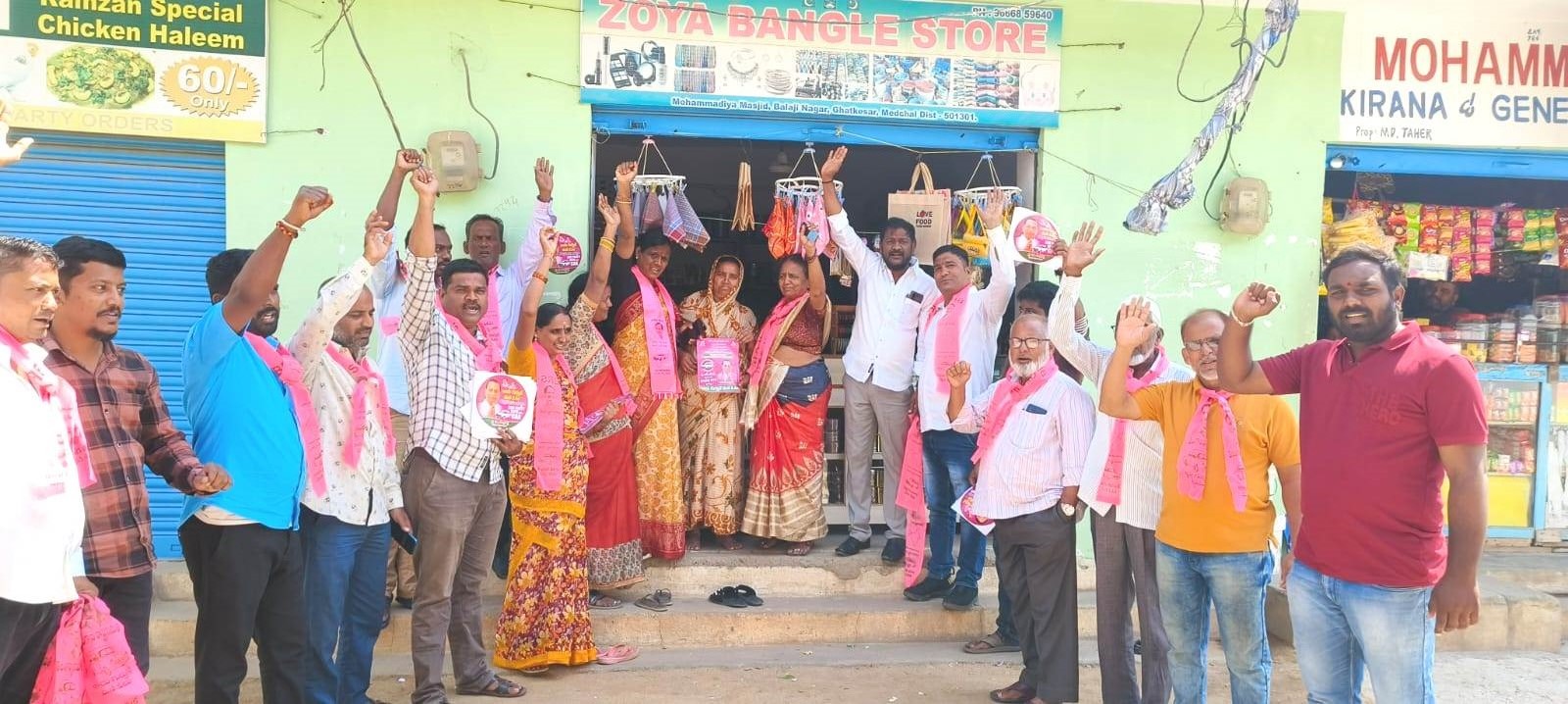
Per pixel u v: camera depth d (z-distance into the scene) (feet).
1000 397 13.93
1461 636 16.70
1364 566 9.49
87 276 9.70
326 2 16.70
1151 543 12.58
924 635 16.71
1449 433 8.98
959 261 16.79
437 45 16.98
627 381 16.75
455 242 17.04
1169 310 18.78
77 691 9.11
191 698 13.91
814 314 17.88
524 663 14.75
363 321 12.26
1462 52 19.13
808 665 15.56
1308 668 10.23
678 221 17.43
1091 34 18.48
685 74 17.56
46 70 15.96
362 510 12.10
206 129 16.39
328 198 10.27
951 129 18.51
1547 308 20.66
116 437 10.15
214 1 16.33
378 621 12.88
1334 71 18.88
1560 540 20.52
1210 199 18.78
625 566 16.29
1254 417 11.35
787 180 18.20
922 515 16.52
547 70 17.25
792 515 17.48
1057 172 18.49
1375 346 9.60
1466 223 20.07
